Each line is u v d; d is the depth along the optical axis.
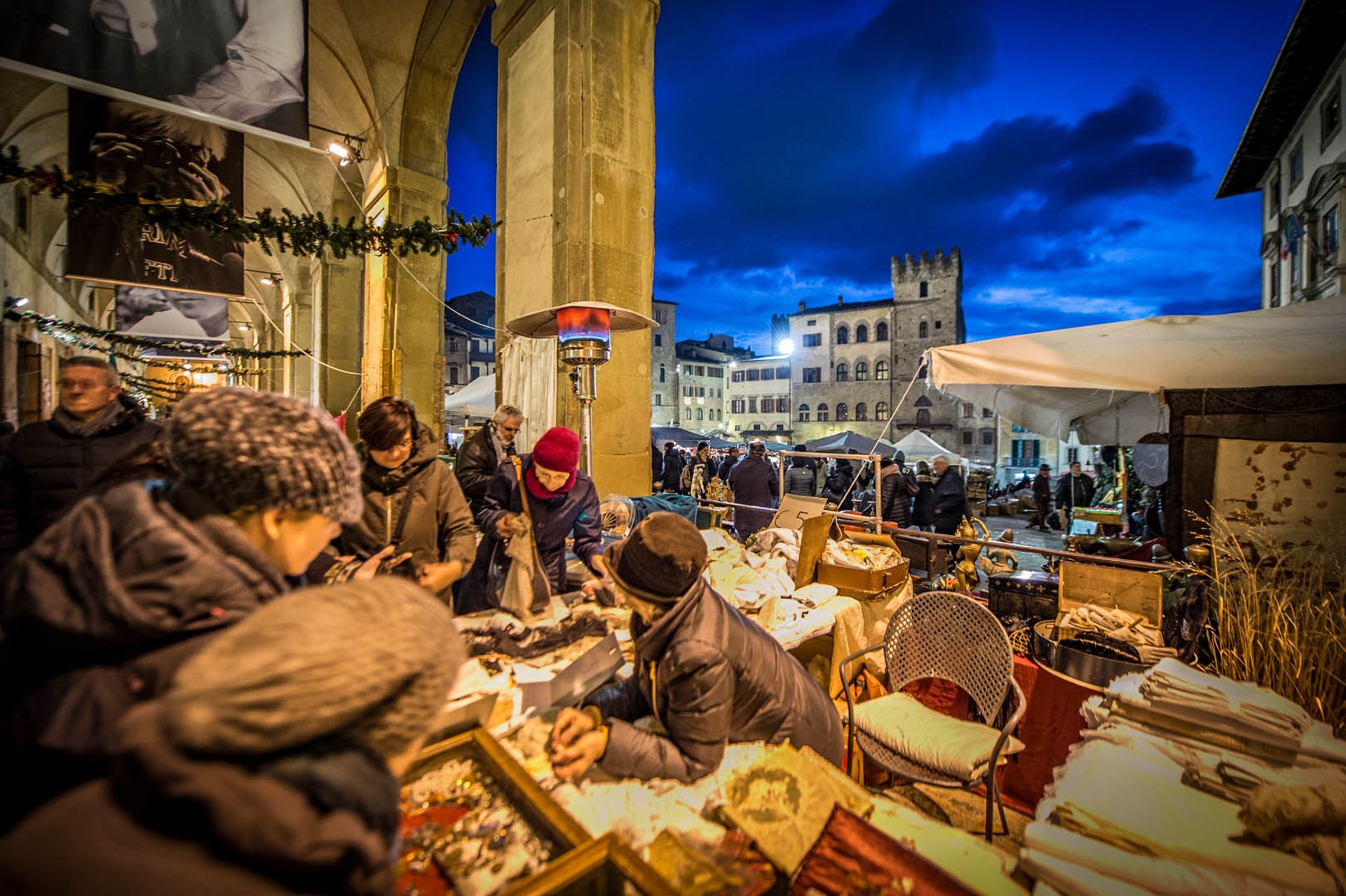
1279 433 2.97
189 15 3.39
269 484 0.69
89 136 5.64
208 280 7.45
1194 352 3.20
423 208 9.08
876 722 2.22
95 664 0.64
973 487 12.20
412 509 2.09
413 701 0.51
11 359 8.30
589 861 0.88
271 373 18.44
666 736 1.39
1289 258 16.06
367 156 9.74
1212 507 3.11
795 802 1.16
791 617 2.66
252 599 0.71
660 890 0.82
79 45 3.12
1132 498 8.72
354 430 12.07
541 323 3.80
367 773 0.50
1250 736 1.66
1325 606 2.56
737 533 5.78
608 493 4.88
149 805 0.43
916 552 5.02
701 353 55.00
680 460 10.86
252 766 0.45
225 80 3.49
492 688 1.54
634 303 5.00
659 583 1.36
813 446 20.30
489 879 0.92
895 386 41.00
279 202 13.39
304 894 0.44
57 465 2.30
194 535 0.69
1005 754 2.01
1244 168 18.55
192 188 6.05
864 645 3.05
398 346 8.92
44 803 0.62
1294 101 14.99
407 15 8.20
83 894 0.39
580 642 1.87
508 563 2.16
